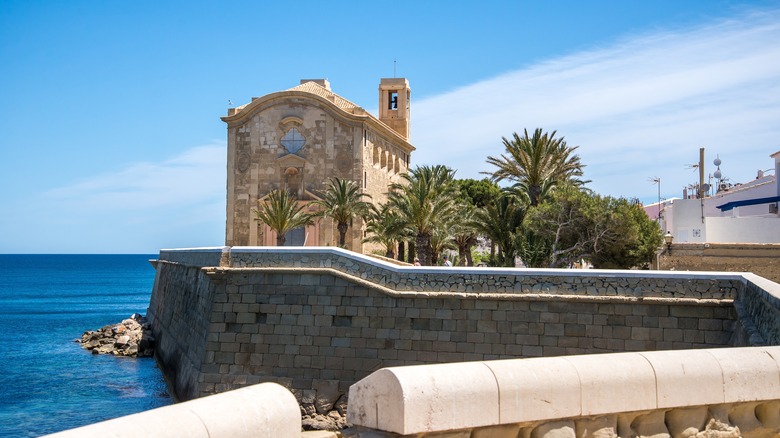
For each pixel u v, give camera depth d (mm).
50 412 37938
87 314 105062
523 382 8352
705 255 39812
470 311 27375
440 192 59906
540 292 26688
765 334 19719
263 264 30156
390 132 77125
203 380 30031
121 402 39812
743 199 63969
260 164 69875
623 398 8930
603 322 25906
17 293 159250
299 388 29000
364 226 68812
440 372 8000
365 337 28547
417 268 28172
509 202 59188
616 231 51562
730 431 9688
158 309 59219
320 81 81750
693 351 9680
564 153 61125
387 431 7801
